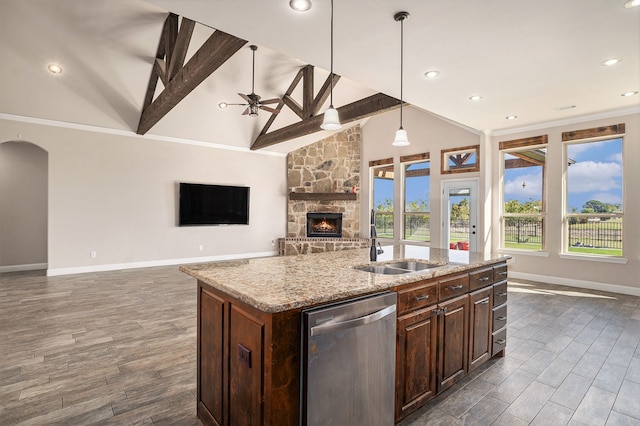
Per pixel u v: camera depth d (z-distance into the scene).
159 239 7.04
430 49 3.14
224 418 1.74
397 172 7.90
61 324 3.55
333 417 1.53
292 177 8.88
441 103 4.71
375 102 4.83
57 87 5.32
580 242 5.47
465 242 6.63
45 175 6.89
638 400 2.24
